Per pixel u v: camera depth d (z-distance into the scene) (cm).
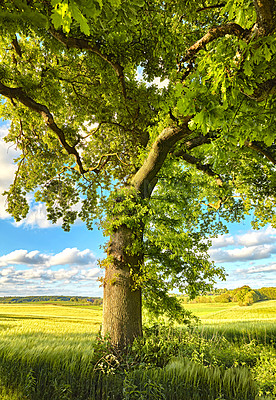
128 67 874
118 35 657
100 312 6662
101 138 1336
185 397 656
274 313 4572
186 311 1067
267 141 384
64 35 652
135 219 876
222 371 830
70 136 1302
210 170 1291
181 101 333
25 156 1371
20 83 827
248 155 1166
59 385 651
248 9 327
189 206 1162
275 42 289
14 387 655
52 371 734
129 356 766
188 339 1050
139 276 850
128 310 840
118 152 1215
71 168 1322
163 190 1166
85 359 775
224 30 384
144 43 744
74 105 1170
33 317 3947
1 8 277
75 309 7488
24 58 997
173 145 969
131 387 624
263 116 367
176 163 1119
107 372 709
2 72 801
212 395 676
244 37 356
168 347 855
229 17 346
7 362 755
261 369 878
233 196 1457
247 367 922
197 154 1185
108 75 866
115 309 838
